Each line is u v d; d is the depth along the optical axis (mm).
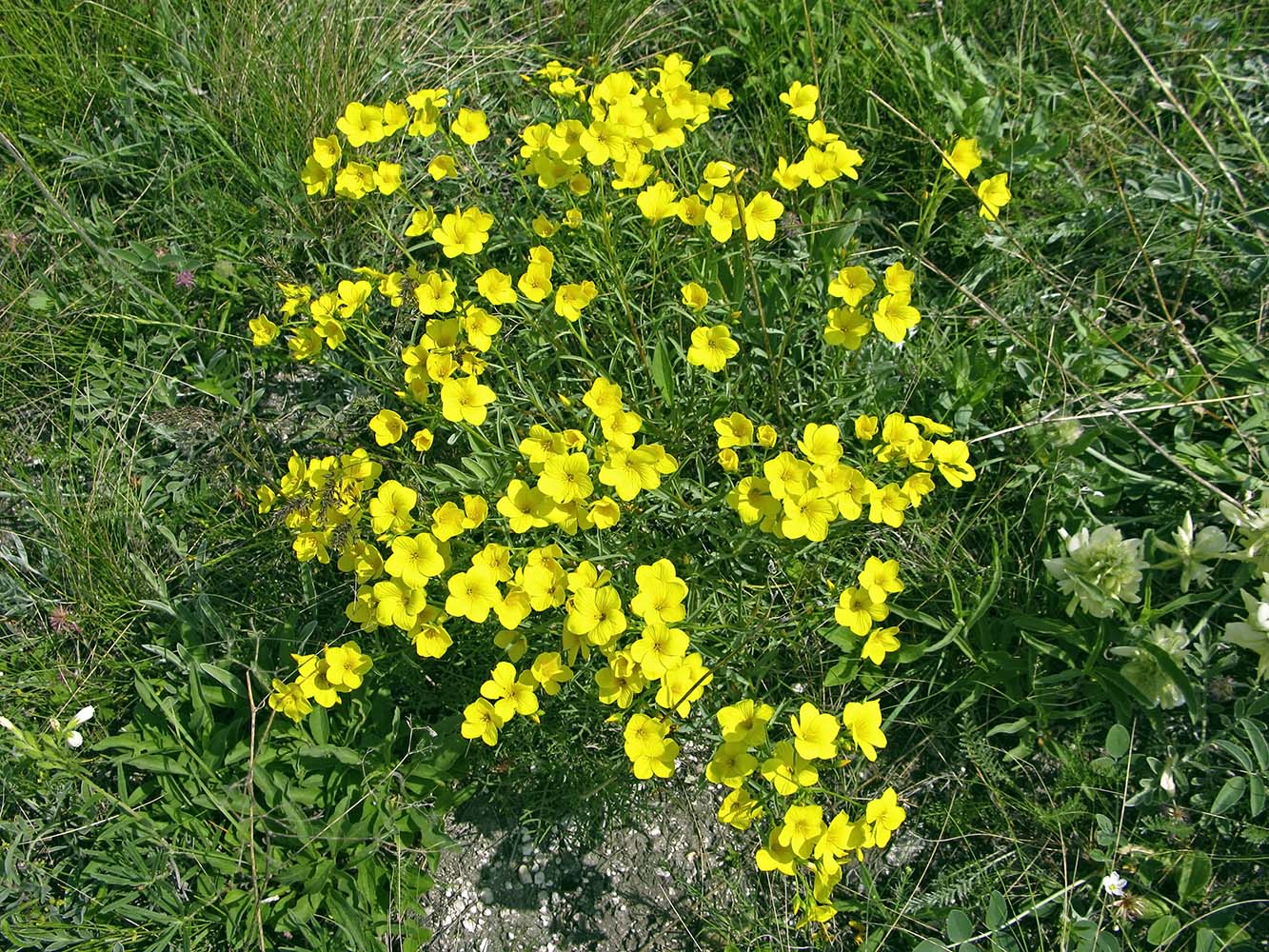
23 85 821
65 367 767
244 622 697
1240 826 618
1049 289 762
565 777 643
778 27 846
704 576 647
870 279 630
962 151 687
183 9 848
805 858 534
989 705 661
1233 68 841
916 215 812
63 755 633
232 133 823
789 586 671
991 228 777
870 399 708
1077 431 686
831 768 633
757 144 815
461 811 657
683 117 674
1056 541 686
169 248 778
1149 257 770
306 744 639
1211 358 736
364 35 840
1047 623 645
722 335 633
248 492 737
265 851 627
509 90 858
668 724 587
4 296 767
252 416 750
